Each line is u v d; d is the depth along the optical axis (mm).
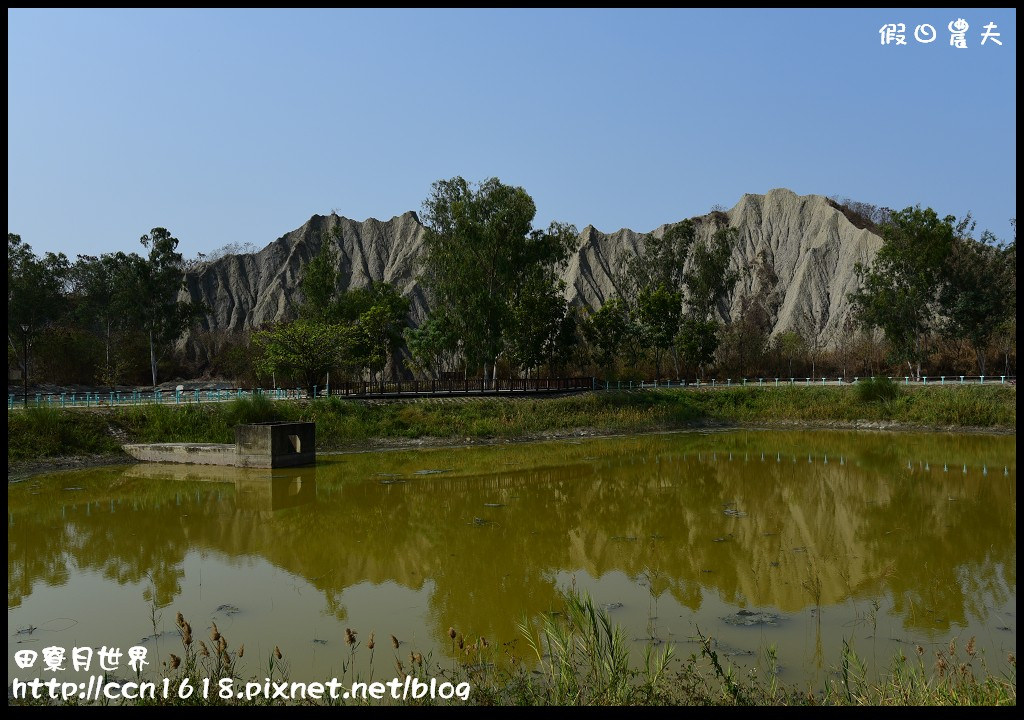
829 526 21688
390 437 43312
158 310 79625
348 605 14914
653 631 13070
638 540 20203
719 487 29125
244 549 19656
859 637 12672
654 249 89562
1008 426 47844
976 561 17609
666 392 58656
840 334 98125
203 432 38969
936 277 64625
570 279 121000
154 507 25469
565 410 51344
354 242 134000
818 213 121750
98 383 78750
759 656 11812
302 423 35656
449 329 58656
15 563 18391
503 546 19750
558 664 11180
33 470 33062
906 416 51969
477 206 57688
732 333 85875
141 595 15688
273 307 118938
